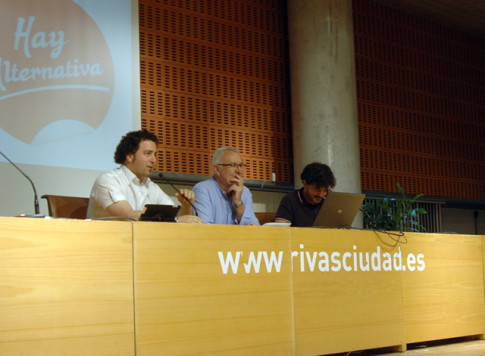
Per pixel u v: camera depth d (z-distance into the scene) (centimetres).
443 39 920
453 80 922
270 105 739
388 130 833
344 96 722
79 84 576
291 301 321
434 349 398
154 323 264
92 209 388
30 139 542
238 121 709
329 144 706
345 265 355
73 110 569
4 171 526
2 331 224
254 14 743
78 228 247
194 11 689
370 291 367
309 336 328
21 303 229
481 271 451
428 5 859
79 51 579
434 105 892
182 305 275
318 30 722
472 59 955
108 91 595
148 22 652
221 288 290
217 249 291
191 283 279
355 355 375
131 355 256
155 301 266
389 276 381
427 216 881
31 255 233
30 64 548
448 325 417
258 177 716
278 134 741
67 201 401
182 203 420
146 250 266
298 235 332
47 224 239
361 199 410
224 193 431
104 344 248
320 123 709
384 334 371
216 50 703
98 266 250
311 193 453
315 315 333
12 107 535
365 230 371
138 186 409
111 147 591
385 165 822
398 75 855
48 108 555
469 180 920
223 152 428
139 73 623
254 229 309
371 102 819
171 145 652
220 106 696
